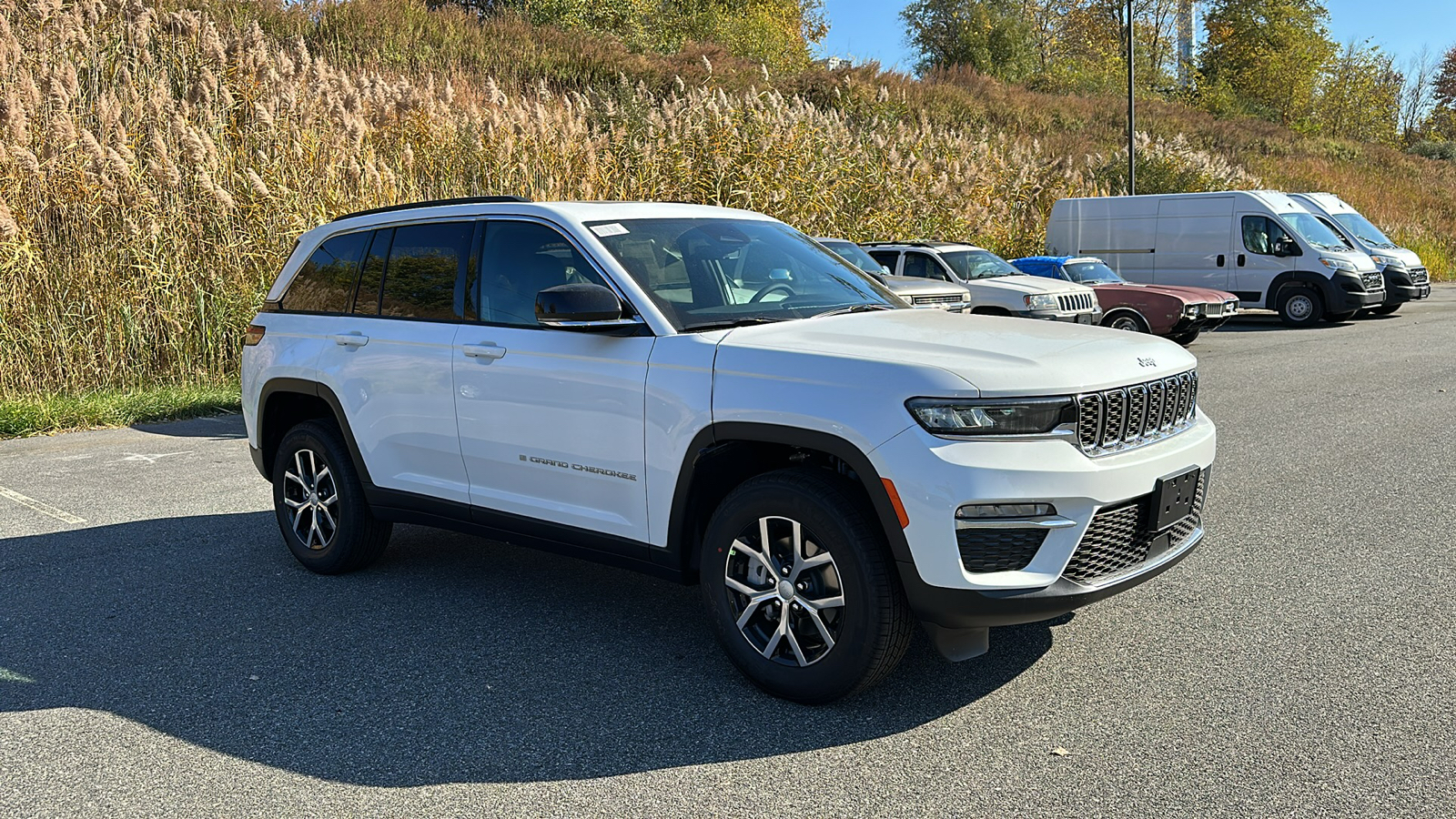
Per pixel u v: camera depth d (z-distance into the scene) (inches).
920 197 751.1
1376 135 2466.8
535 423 172.1
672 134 647.1
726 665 163.3
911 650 169.2
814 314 170.4
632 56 1116.5
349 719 146.0
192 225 455.2
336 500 208.4
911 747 134.7
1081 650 166.6
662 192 620.4
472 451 182.5
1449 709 142.1
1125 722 140.7
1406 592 189.2
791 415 141.9
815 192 682.8
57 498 278.2
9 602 197.2
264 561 222.4
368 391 197.9
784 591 146.9
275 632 180.4
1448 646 164.1
